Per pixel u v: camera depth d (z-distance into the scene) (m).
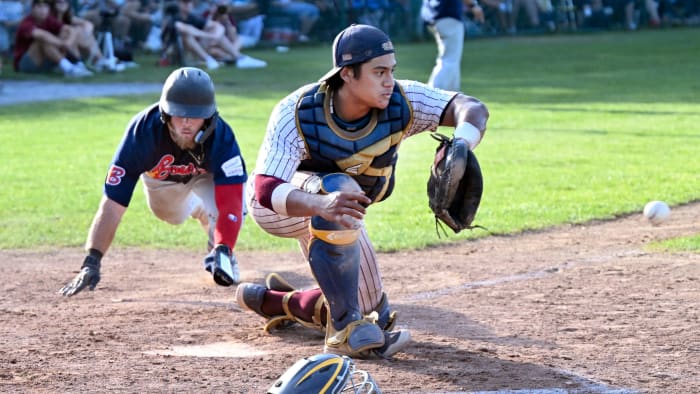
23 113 44.41
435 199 11.06
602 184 26.89
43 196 26.66
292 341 13.50
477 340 13.27
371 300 12.96
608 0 90.31
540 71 60.19
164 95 14.04
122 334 13.99
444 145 11.18
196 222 24.17
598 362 12.11
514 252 19.89
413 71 58.50
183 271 19.00
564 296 15.87
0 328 14.39
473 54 71.94
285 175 11.41
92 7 66.38
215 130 14.68
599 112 41.69
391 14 81.31
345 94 11.45
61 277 18.45
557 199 25.09
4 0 66.50
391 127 11.74
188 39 65.31
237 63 65.94
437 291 16.53
